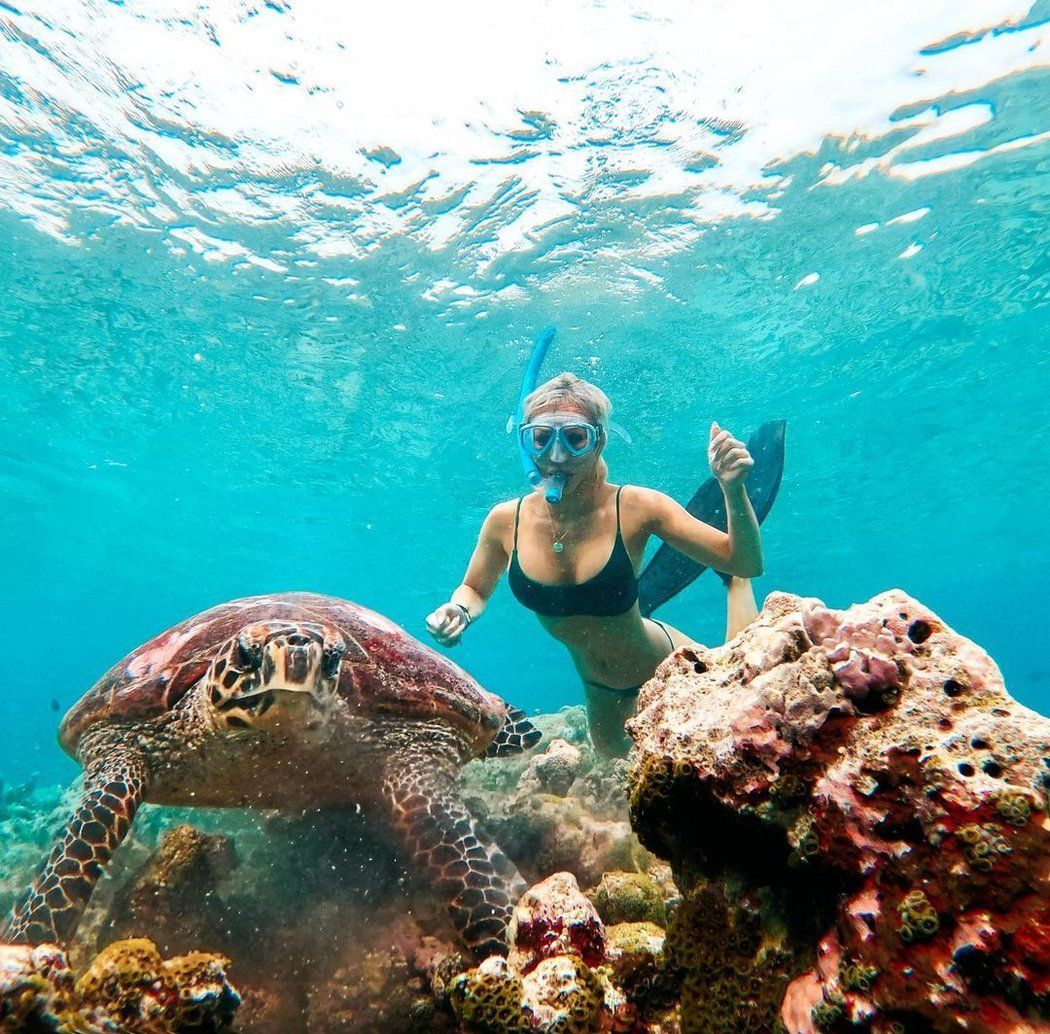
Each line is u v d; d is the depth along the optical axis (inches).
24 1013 13.3
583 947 20.7
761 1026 16.4
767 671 18.9
